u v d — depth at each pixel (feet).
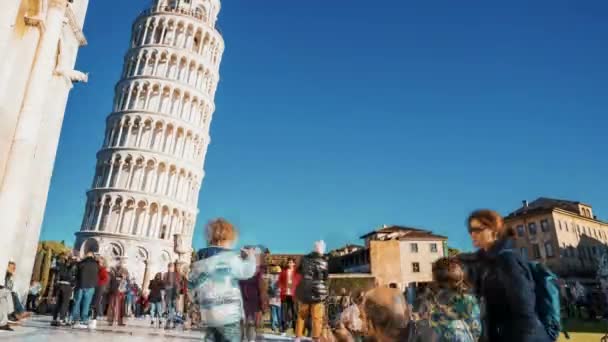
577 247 219.82
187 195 209.15
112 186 193.67
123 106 208.54
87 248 181.06
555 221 217.97
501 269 12.09
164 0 232.53
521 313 11.50
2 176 44.09
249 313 25.49
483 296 12.49
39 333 30.12
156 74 212.43
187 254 186.70
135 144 199.21
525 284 11.68
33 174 61.31
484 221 13.70
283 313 53.78
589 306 148.25
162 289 61.31
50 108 65.36
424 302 13.69
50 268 87.30
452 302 12.93
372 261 197.26
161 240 187.32
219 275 14.51
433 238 205.57
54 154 66.90
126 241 180.34
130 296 82.28
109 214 187.11
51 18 50.47
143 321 68.95
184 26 226.58
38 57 48.70
